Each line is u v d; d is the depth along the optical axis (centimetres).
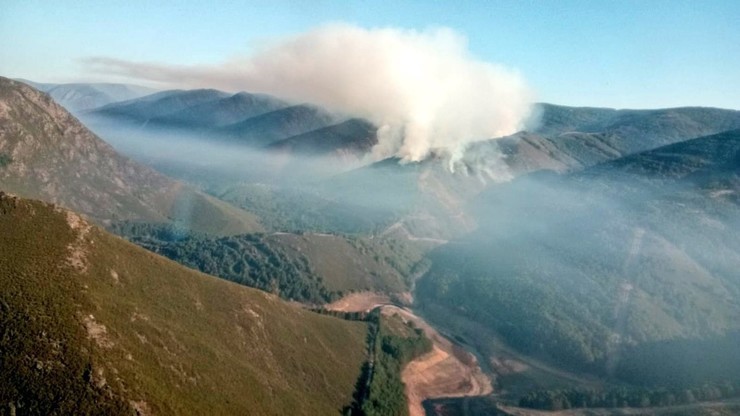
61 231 14175
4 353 10031
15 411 9319
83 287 12675
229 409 12912
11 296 11244
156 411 10538
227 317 17312
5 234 13075
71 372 10100
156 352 12644
